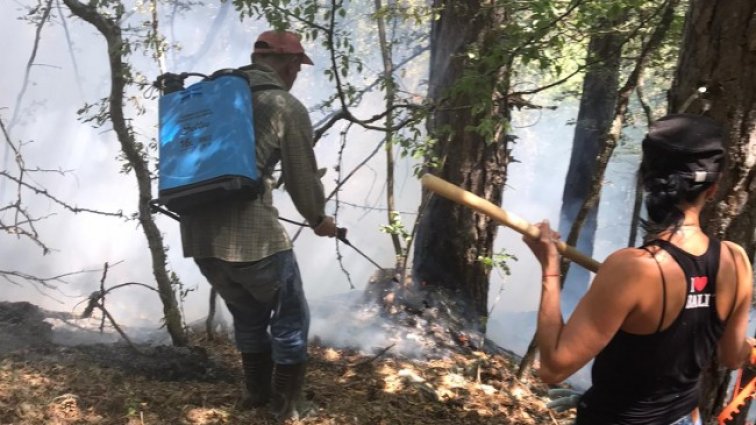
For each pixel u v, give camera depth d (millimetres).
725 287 2078
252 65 3807
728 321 2203
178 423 3656
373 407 4141
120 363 4379
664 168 2041
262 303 3732
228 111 3441
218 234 3508
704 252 2045
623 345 2051
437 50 5973
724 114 2908
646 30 5363
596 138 8383
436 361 5312
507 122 5016
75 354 4461
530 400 4723
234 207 3498
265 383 3912
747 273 2141
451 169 6031
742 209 2945
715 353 2994
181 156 3496
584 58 5805
